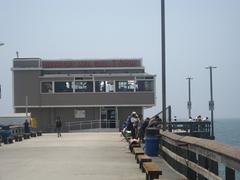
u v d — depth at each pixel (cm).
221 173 1442
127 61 7012
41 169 1884
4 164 2119
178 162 1723
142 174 1684
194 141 1331
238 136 7875
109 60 7038
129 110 6900
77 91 6850
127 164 2036
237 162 852
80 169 1859
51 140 4162
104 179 1564
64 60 7031
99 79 6862
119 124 6850
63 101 6844
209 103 5519
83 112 6894
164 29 2556
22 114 6294
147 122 3083
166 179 1423
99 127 6844
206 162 1206
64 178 1602
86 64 7025
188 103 6569
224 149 957
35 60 6856
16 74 6869
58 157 2416
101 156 2448
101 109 6888
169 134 2073
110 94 6844
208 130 4506
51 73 6988
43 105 6831
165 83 2572
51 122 6881
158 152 2412
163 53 2561
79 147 3161
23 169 1900
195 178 1432
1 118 6012
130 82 6862
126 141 3756
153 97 6850
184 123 4338
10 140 3741
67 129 6838
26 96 6762
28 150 2952
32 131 5362
